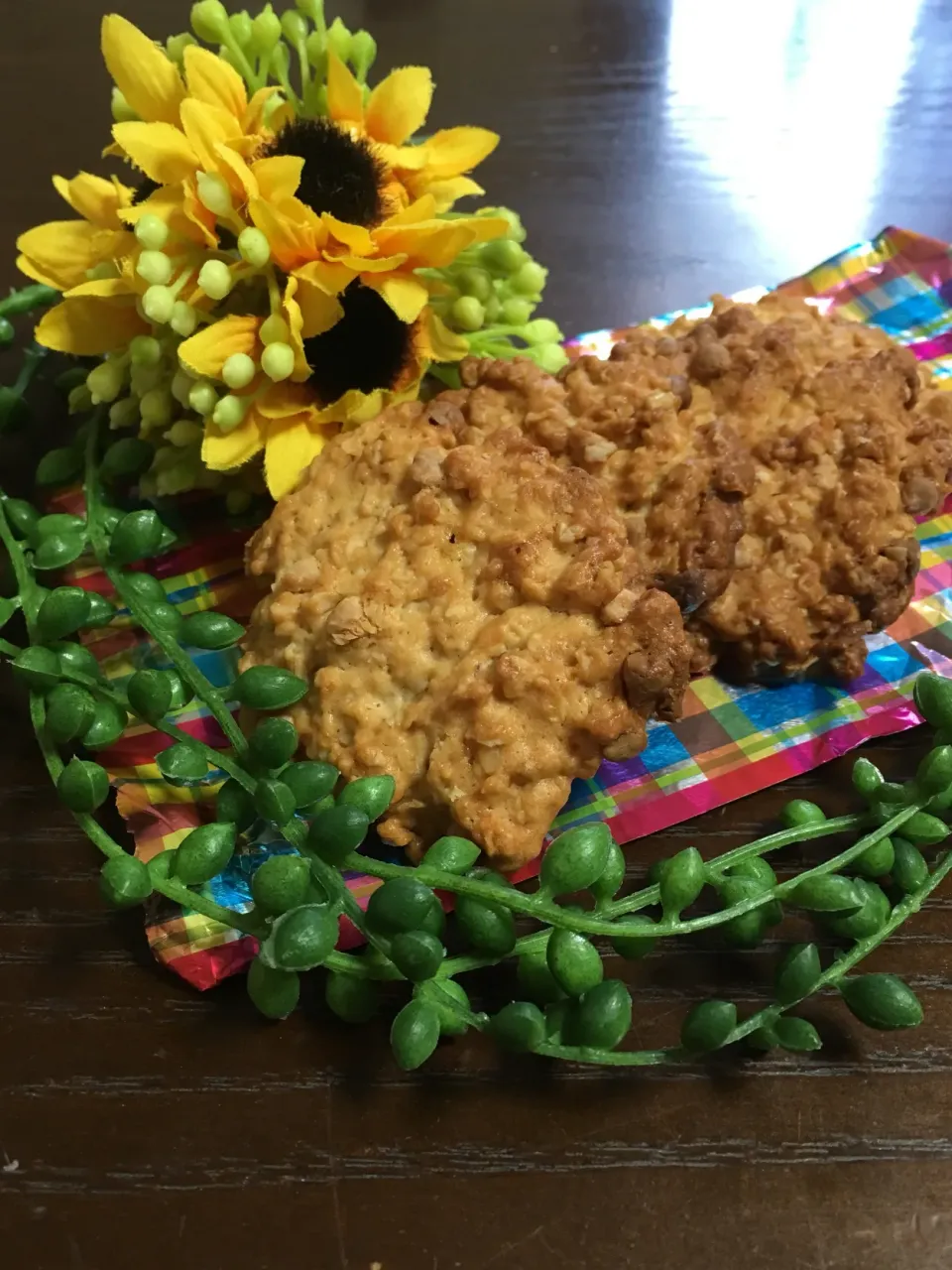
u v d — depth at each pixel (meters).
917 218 0.30
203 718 0.18
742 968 0.15
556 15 0.37
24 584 0.17
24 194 0.29
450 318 0.21
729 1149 0.14
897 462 0.19
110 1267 0.13
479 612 0.16
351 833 0.13
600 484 0.17
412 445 0.18
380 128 0.20
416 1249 0.13
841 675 0.18
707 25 0.37
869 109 0.33
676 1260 0.13
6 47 0.35
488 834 0.15
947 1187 0.14
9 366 0.25
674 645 0.16
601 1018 0.12
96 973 0.15
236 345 0.18
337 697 0.16
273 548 0.17
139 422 0.21
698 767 0.18
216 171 0.17
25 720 0.18
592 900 0.16
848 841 0.17
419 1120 0.14
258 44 0.20
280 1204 0.13
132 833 0.16
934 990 0.15
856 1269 0.13
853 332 0.21
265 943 0.12
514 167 0.31
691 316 0.25
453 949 0.15
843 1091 0.14
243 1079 0.14
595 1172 0.14
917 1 0.38
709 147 0.32
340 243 0.18
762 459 0.19
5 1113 0.14
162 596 0.18
